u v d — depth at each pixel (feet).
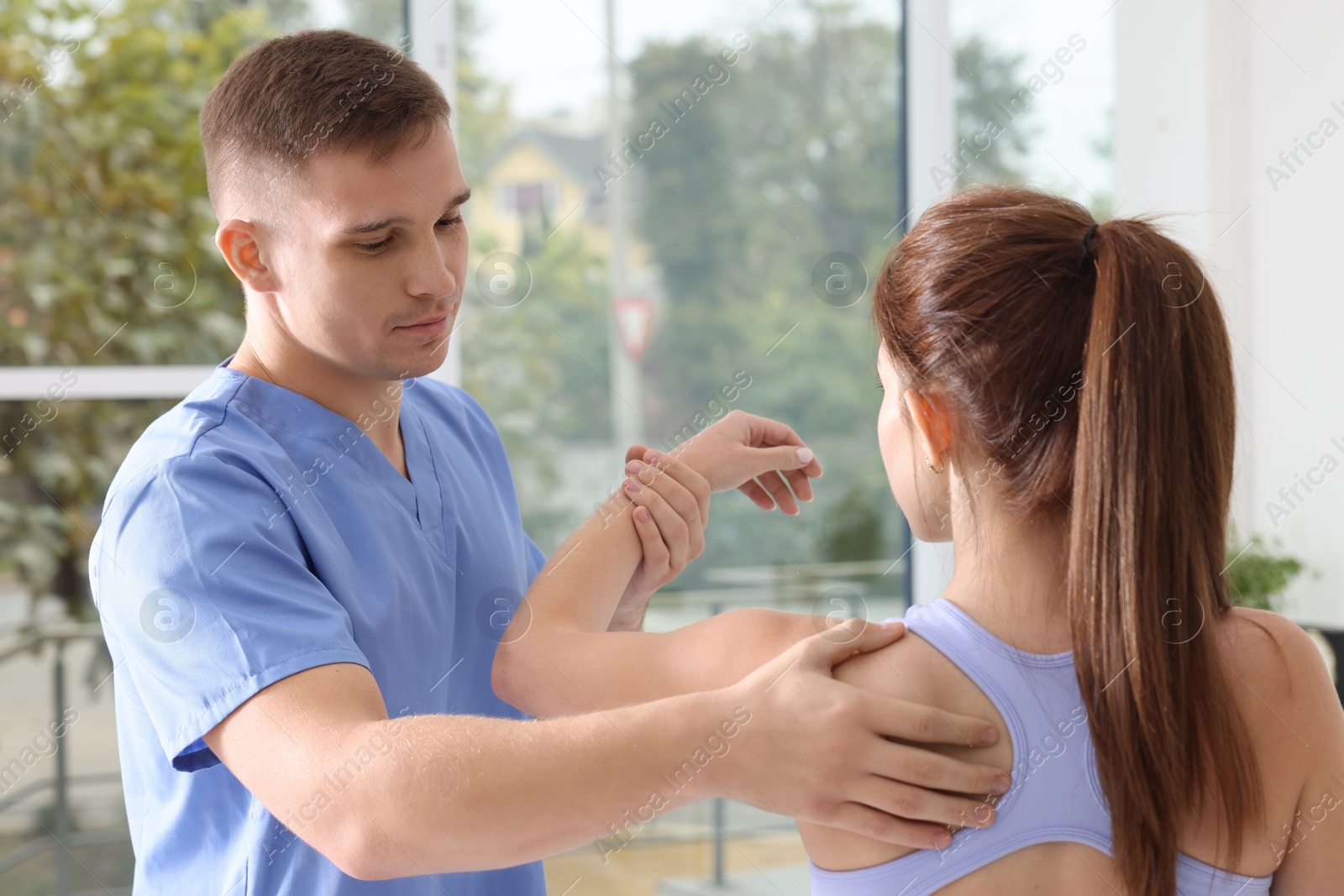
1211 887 1.93
